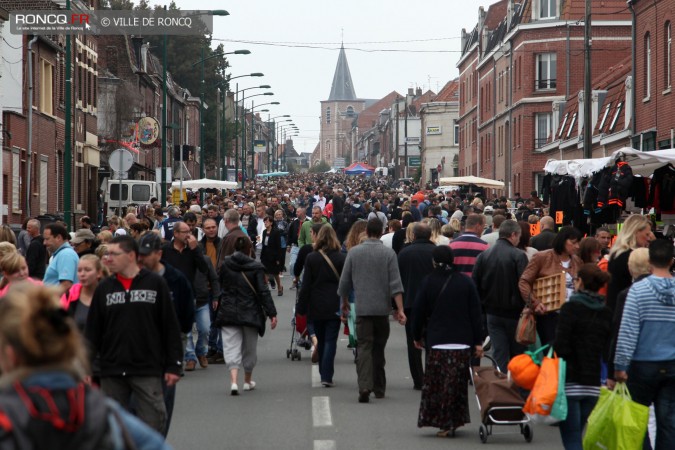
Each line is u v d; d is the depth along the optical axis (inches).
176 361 497.7
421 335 672.4
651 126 2170.3
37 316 222.1
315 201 2839.6
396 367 939.3
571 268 683.4
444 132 7283.5
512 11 4451.3
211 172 7017.7
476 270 737.6
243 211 1812.3
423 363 952.9
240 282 803.4
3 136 2199.8
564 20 3912.4
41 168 2578.7
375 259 759.1
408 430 660.1
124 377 490.9
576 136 3056.1
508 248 727.1
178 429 662.5
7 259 642.2
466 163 5679.1
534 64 4003.4
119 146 3627.0
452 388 636.7
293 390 815.7
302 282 821.2
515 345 729.0
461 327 658.2
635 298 504.7
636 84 2282.2
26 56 2413.9
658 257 508.1
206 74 6614.2
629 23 3919.8
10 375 223.6
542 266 679.1
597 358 520.1
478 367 654.5
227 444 616.4
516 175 4183.1
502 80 4473.4
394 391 810.2
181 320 616.4
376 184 6781.5
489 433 625.6
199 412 722.8
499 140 4576.8
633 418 484.7
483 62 4916.3
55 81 2699.3
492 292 724.7
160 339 498.0
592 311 518.9
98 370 499.5
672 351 505.7
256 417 703.7
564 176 1280.8
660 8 2091.5
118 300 492.1
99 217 2970.0
